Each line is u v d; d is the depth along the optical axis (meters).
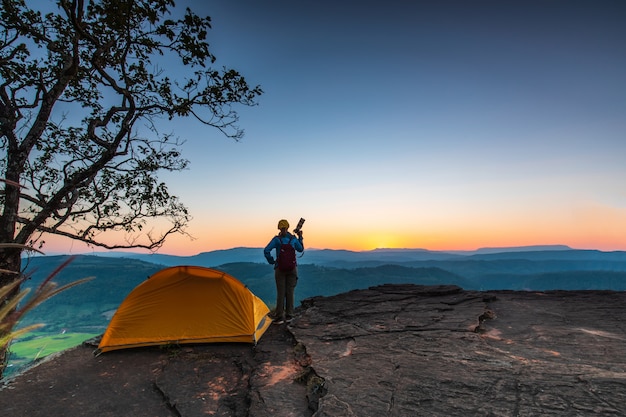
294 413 4.30
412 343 6.31
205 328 7.19
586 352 5.58
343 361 5.57
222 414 4.57
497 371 4.83
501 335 6.77
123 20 8.60
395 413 3.90
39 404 4.94
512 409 3.83
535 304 9.41
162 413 4.71
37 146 10.45
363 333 7.06
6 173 8.82
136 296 7.24
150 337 7.07
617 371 4.70
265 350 6.69
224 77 10.38
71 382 5.64
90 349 7.21
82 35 8.77
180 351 6.85
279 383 5.19
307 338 6.96
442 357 5.52
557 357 5.39
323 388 4.62
